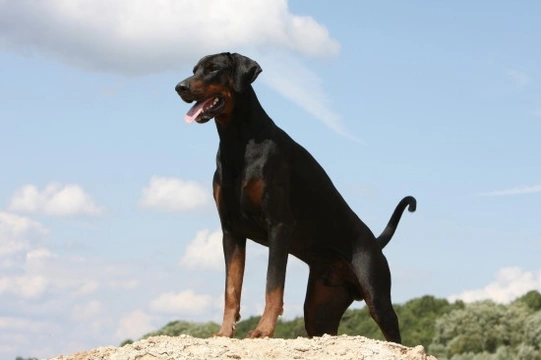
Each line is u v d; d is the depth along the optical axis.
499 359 39.41
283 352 6.88
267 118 8.62
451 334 43.12
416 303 48.34
